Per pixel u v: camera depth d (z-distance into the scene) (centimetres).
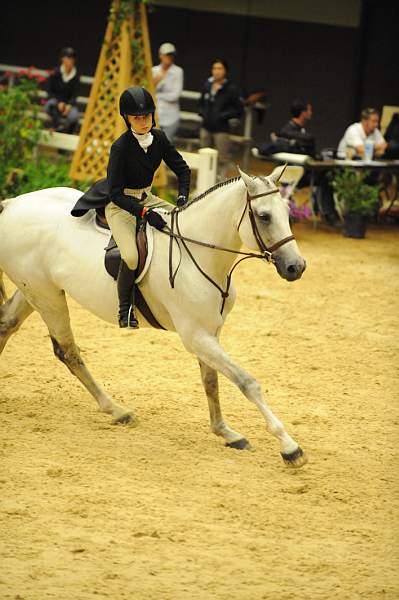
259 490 1066
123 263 1128
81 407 1307
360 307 1950
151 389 1394
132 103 1082
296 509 1027
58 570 866
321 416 1320
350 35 3512
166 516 989
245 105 3291
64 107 3016
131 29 2430
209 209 1112
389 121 3139
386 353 1648
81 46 3972
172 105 2881
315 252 2430
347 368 1551
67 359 1248
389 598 850
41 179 2514
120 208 1136
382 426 1302
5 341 1282
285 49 3644
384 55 3469
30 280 1222
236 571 882
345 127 3575
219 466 1129
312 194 2698
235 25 3709
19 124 2502
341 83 3562
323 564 905
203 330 1122
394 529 997
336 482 1103
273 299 1964
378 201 2712
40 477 1069
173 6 3797
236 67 3738
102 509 997
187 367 1504
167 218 1151
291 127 2681
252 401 1106
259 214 1055
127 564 884
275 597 837
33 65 4062
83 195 1182
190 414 1302
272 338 1694
